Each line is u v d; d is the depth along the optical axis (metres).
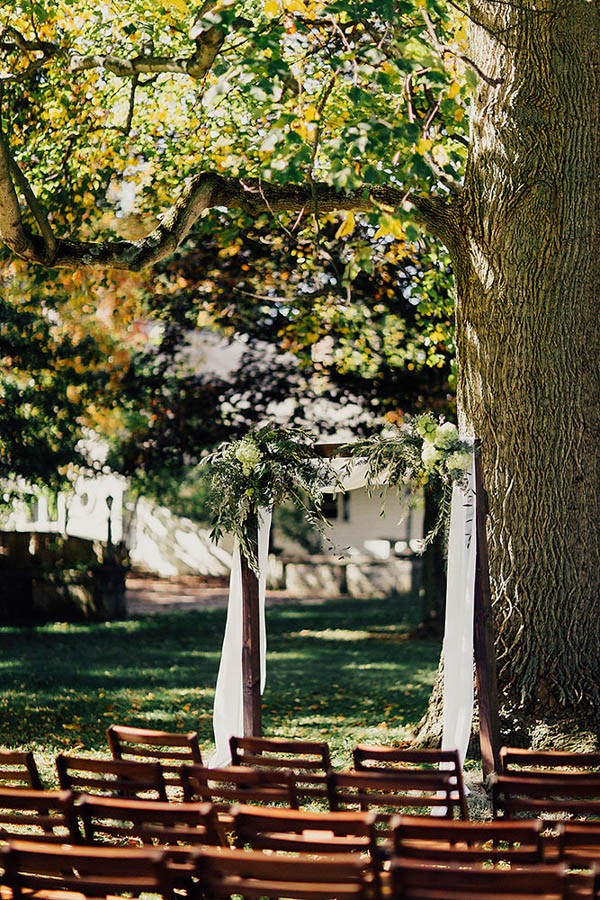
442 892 4.14
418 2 7.98
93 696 13.48
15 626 21.56
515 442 9.18
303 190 9.62
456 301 9.61
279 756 9.85
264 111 8.59
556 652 9.20
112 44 12.38
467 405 9.47
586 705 9.09
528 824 4.62
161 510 35.69
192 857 4.48
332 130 10.77
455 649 8.42
